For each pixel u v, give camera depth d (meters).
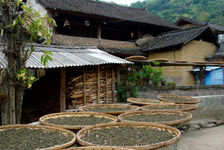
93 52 9.19
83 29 15.60
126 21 15.85
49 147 2.43
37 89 8.88
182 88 9.63
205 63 11.90
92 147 2.23
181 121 3.61
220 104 7.91
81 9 13.33
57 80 7.69
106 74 8.38
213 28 18.83
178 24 23.11
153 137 2.92
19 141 2.72
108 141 2.76
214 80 14.38
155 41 16.34
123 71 9.28
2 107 3.71
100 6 16.67
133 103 5.74
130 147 2.36
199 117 7.22
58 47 8.47
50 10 12.27
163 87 9.20
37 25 3.43
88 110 4.86
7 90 3.71
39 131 3.13
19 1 3.47
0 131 3.16
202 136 6.24
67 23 11.95
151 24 16.86
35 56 6.54
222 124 7.68
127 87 8.71
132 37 18.05
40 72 9.44
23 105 9.12
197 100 6.16
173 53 14.53
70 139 2.75
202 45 15.40
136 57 9.71
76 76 7.53
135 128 3.34
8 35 3.57
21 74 3.59
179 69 14.36
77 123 3.64
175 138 2.62
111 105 5.31
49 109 8.06
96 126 3.28
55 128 3.13
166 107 5.14
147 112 4.43
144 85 9.05
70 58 7.31
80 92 7.50
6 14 3.49
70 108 7.39
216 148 5.28
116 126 3.43
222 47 16.52
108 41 14.84
